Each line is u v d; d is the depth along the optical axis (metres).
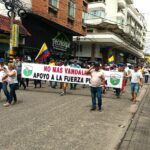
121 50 61.03
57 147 6.55
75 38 45.94
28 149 6.30
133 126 9.19
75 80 16.66
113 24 48.41
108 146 6.87
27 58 24.16
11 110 10.37
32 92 15.72
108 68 21.31
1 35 21.50
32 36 26.09
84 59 50.28
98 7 50.75
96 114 10.66
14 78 11.51
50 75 16.91
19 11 23.45
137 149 6.82
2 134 7.30
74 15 34.25
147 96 18.55
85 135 7.69
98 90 11.35
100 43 49.31
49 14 28.55
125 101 14.95
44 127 8.21
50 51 29.48
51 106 11.65
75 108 11.56
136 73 14.72
